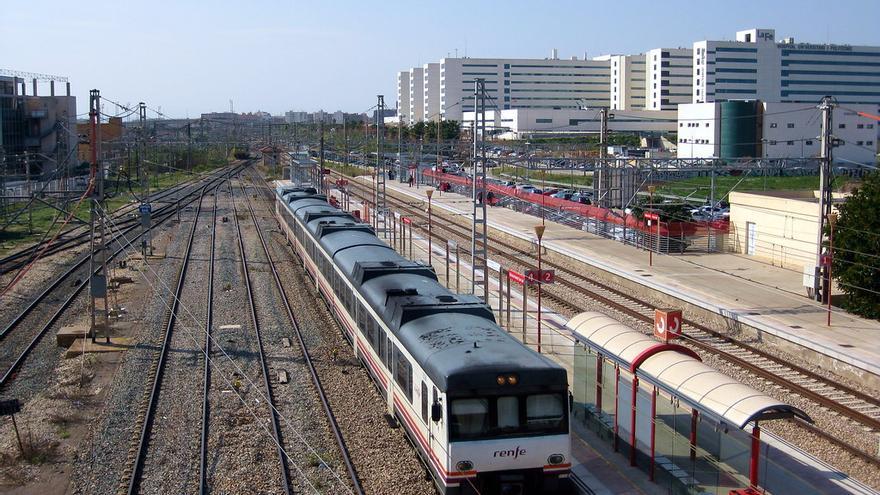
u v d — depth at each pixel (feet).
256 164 480.23
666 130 446.19
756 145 321.52
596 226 172.65
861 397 71.41
